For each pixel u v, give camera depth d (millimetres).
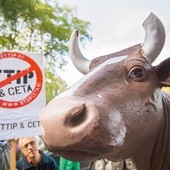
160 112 4102
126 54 3982
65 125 3221
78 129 3238
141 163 4285
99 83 3611
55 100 3395
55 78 21719
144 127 3867
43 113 3344
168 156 4441
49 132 3262
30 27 20109
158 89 4059
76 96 3393
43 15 20203
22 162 6309
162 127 4285
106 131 3328
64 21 21094
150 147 4230
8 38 19375
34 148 6191
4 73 6094
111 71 3738
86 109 3305
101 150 3328
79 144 3260
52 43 21000
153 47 4023
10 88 6105
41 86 6336
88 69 4164
